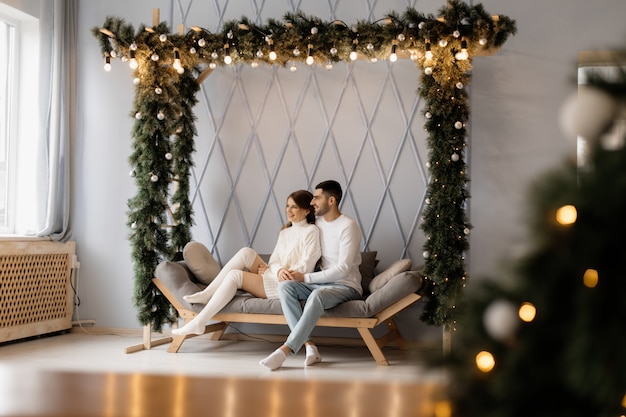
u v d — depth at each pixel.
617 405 0.61
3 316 4.79
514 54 4.95
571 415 0.65
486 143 4.98
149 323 4.69
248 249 4.74
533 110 4.91
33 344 4.89
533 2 4.93
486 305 0.69
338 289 4.30
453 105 4.33
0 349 4.65
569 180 0.63
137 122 4.69
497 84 4.97
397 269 4.55
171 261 4.83
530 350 0.65
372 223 5.13
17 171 5.43
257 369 4.04
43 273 5.19
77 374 0.95
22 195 5.42
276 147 5.31
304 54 4.47
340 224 4.49
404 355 4.66
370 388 0.88
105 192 5.52
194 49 4.57
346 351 4.84
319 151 5.24
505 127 4.95
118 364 4.14
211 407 0.77
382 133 5.14
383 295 4.27
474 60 5.00
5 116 5.37
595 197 0.60
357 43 4.33
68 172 5.46
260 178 5.33
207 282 4.78
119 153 5.51
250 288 4.54
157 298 4.73
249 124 5.36
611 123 0.61
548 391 0.66
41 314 5.17
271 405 0.78
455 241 4.31
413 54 4.45
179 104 4.88
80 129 5.57
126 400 0.80
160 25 4.59
